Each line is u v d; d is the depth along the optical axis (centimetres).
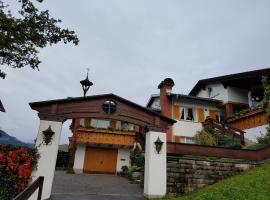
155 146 1241
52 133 1077
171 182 1265
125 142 2281
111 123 2430
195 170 1322
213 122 2330
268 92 1608
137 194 1280
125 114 1238
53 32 1036
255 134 2092
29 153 1005
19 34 977
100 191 1316
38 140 1066
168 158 1302
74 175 1973
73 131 2464
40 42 1020
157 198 1155
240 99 2609
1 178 916
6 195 905
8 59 1025
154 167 1212
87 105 1190
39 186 741
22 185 940
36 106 1121
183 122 2419
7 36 957
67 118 1137
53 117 1113
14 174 938
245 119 2238
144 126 1260
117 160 2358
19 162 970
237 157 1439
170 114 2420
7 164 935
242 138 2012
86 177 1888
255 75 2375
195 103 2536
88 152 2325
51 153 1060
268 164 1410
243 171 1404
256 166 1431
